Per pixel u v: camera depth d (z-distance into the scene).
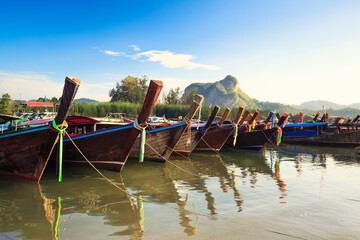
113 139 9.88
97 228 5.35
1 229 5.25
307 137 25.36
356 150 18.62
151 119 34.00
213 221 5.80
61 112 7.50
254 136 19.06
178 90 104.25
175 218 5.96
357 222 5.80
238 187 8.89
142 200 7.30
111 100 103.56
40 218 5.86
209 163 13.88
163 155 13.12
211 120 15.38
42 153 8.31
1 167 8.95
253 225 5.58
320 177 10.58
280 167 12.88
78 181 9.26
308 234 5.15
